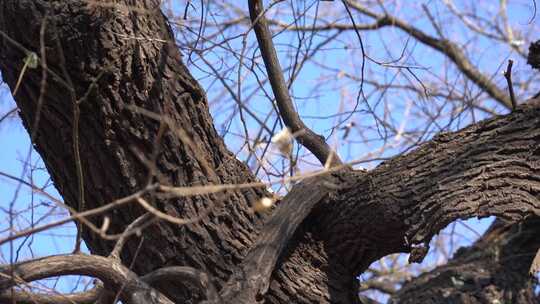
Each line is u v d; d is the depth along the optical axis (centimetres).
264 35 538
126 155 472
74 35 448
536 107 475
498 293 671
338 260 511
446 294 674
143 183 473
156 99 470
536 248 700
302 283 500
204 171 487
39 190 380
